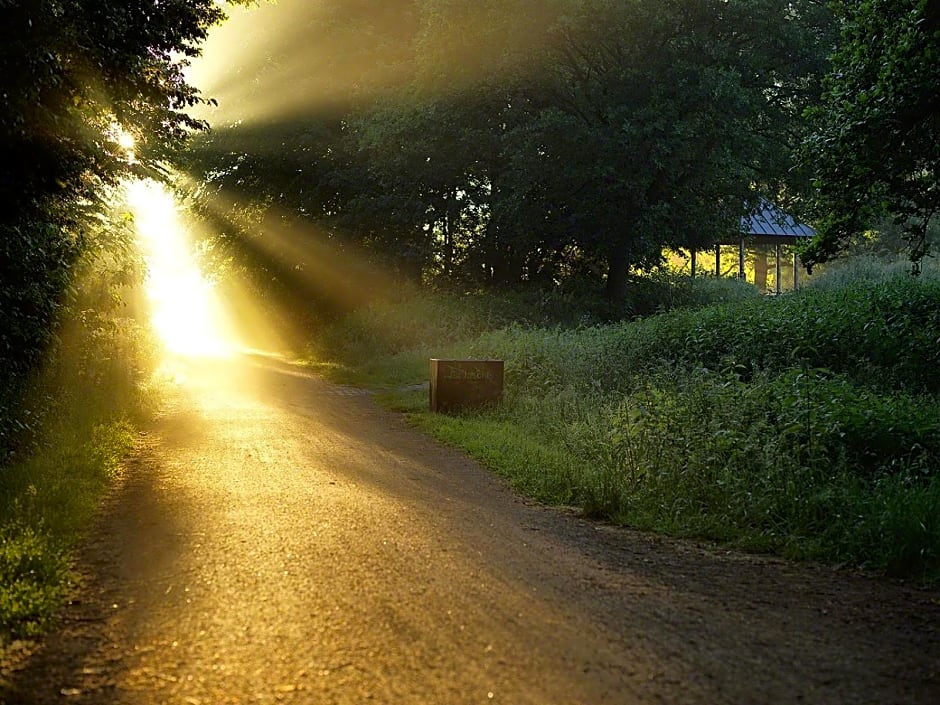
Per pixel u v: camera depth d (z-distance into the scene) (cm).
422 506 876
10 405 1066
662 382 1460
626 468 976
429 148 3388
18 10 914
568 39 3025
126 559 675
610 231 3138
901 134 1459
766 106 3127
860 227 1639
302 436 1370
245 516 810
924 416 1039
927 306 1820
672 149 2820
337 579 616
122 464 1096
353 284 4109
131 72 1134
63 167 1130
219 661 469
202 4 1355
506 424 1486
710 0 2938
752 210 3438
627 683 440
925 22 1409
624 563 693
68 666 465
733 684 443
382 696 422
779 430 980
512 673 452
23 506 785
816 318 1766
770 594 616
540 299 3419
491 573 642
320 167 4116
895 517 725
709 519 825
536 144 3058
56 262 1302
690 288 3862
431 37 3206
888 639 522
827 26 3105
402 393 2066
